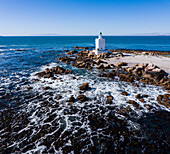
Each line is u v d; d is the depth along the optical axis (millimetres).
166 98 14656
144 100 14617
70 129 10445
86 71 25594
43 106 13602
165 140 9391
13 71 25453
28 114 12266
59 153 8391
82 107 13453
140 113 12375
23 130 10312
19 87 18062
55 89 17562
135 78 20891
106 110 12914
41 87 18188
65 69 26109
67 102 14320
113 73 23156
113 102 14289
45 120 11500
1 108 13055
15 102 14242
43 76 22516
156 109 12953
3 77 21875
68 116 12086
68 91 16969
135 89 17422
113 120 11469
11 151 8523
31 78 21688
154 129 10430
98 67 27344
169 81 18766
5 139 9430
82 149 8656
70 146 8883
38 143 9133
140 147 8820
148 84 19000
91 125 10898
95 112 12633
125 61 31625
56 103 14164
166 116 11906
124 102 14258
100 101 14516
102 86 18438
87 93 16375
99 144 9039
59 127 10656
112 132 10102
